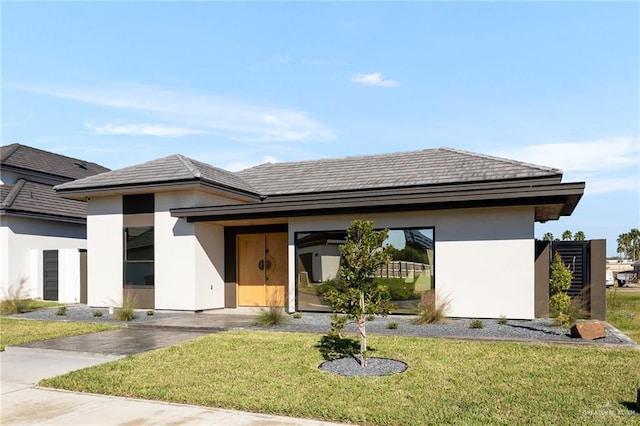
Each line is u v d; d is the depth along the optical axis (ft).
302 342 30.76
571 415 16.92
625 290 99.40
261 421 17.19
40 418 17.90
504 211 40.45
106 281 54.44
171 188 49.60
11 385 22.75
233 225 54.80
